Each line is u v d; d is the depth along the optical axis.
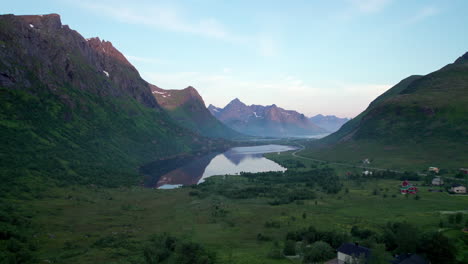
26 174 160.50
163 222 123.25
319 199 158.50
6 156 168.38
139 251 87.62
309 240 91.44
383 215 118.88
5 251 74.31
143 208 146.62
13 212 109.94
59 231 102.06
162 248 86.75
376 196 156.12
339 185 192.62
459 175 186.00
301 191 174.12
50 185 159.88
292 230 101.94
